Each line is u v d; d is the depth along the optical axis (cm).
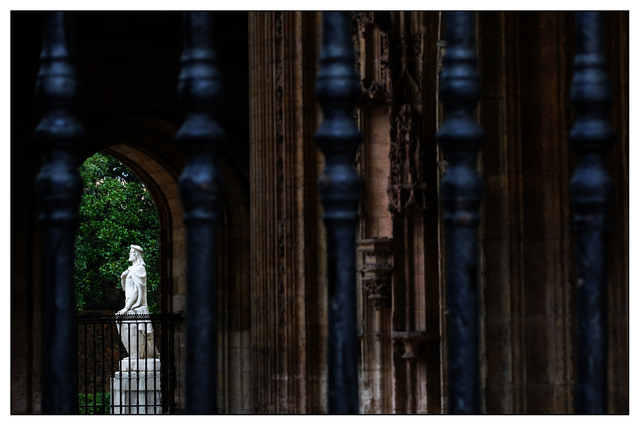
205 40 461
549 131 988
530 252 988
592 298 458
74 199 458
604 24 977
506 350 977
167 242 2750
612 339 941
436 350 1441
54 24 457
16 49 2303
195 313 455
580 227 461
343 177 461
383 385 1439
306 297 1478
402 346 1441
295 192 1502
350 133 462
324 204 464
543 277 981
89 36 2353
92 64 2353
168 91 2420
